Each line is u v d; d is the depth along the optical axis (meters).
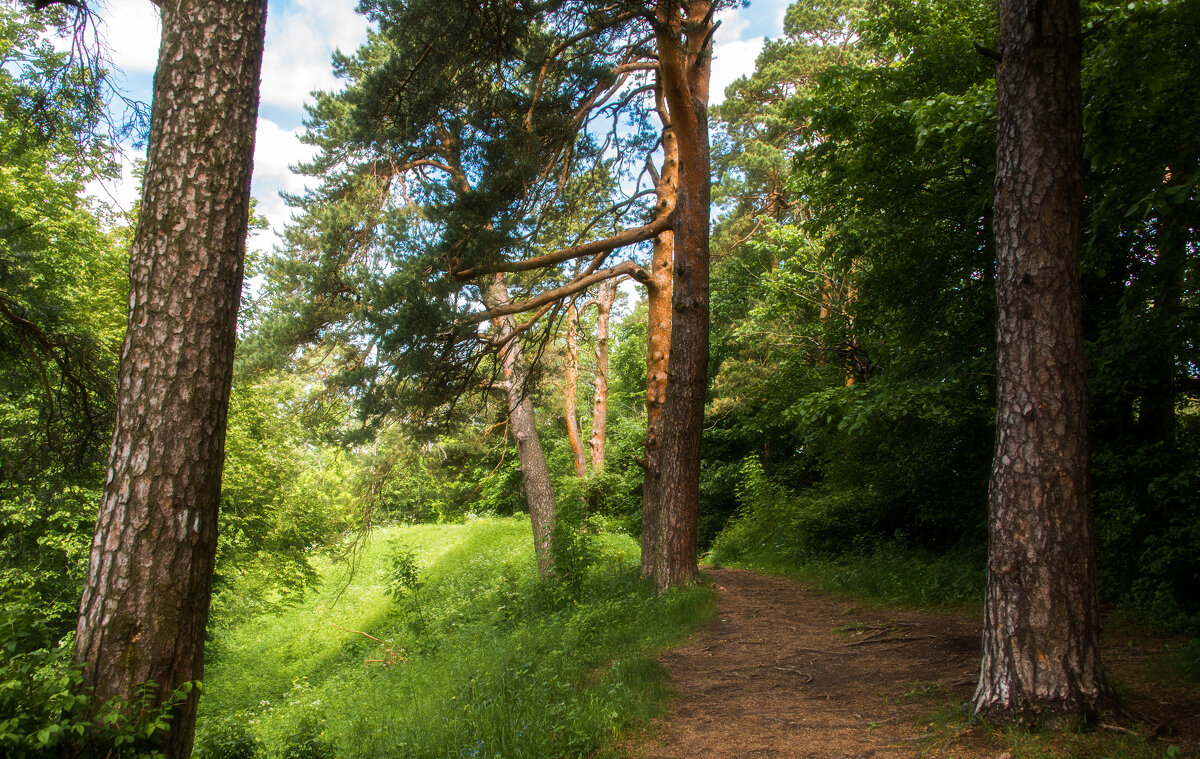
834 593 12.01
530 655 8.71
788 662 7.51
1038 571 4.67
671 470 11.39
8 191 12.94
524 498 35.28
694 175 11.41
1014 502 4.82
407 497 35.84
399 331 10.37
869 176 11.04
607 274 12.77
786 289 19.08
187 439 4.72
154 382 4.72
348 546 18.78
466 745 5.62
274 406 17.77
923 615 9.54
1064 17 4.98
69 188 14.55
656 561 11.46
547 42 11.50
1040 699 4.55
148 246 4.87
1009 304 5.00
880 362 14.54
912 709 5.52
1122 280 9.57
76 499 12.43
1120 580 8.61
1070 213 4.93
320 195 14.97
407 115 10.77
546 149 12.17
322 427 15.53
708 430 27.14
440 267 10.69
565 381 26.03
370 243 12.75
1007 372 4.97
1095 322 9.89
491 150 11.02
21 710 3.90
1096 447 9.23
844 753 4.79
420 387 12.63
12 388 8.10
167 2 5.17
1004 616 4.79
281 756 6.32
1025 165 5.00
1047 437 4.75
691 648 8.44
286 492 18.23
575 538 12.91
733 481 25.81
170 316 4.79
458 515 33.47
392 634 15.89
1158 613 7.63
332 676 13.61
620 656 8.09
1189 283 7.94
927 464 12.97
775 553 17.22
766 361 21.39
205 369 4.85
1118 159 6.94
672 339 11.59
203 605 4.77
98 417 7.91
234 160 5.11
